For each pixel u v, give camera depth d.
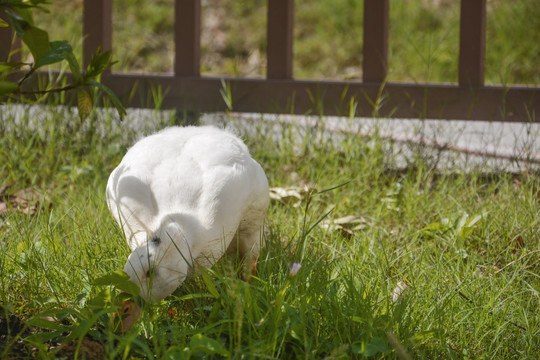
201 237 3.29
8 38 6.19
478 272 3.90
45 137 5.94
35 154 5.71
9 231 4.28
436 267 3.94
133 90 6.27
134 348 3.06
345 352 3.01
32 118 6.28
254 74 10.91
